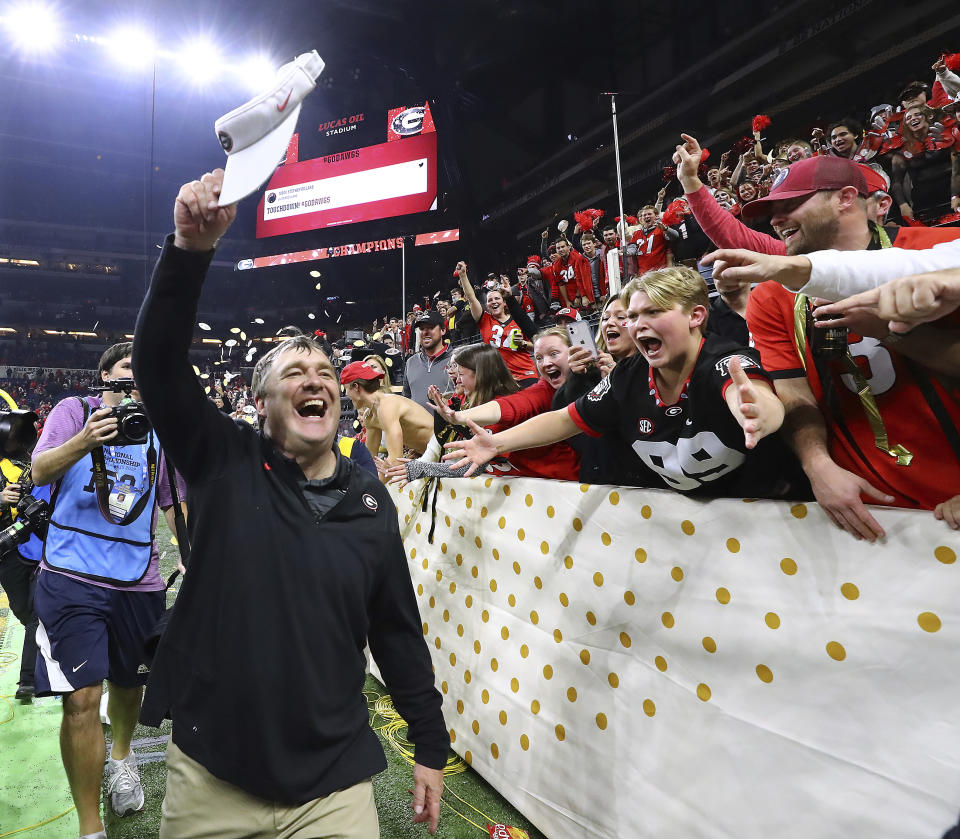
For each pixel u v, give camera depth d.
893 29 9.56
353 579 1.26
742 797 1.32
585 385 2.15
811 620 1.21
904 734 1.08
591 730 1.74
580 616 1.80
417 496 2.86
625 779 1.62
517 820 2.02
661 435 1.51
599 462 2.12
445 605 2.56
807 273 0.98
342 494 1.31
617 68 16.92
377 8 16.56
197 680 1.20
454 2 16.14
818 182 1.24
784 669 1.26
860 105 9.68
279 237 22.59
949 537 1.03
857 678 1.14
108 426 1.87
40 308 29.50
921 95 4.33
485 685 2.25
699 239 5.35
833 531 1.18
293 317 28.62
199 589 1.24
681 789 1.46
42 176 29.06
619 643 1.66
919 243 1.23
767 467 1.47
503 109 19.22
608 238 6.18
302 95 0.95
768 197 1.31
